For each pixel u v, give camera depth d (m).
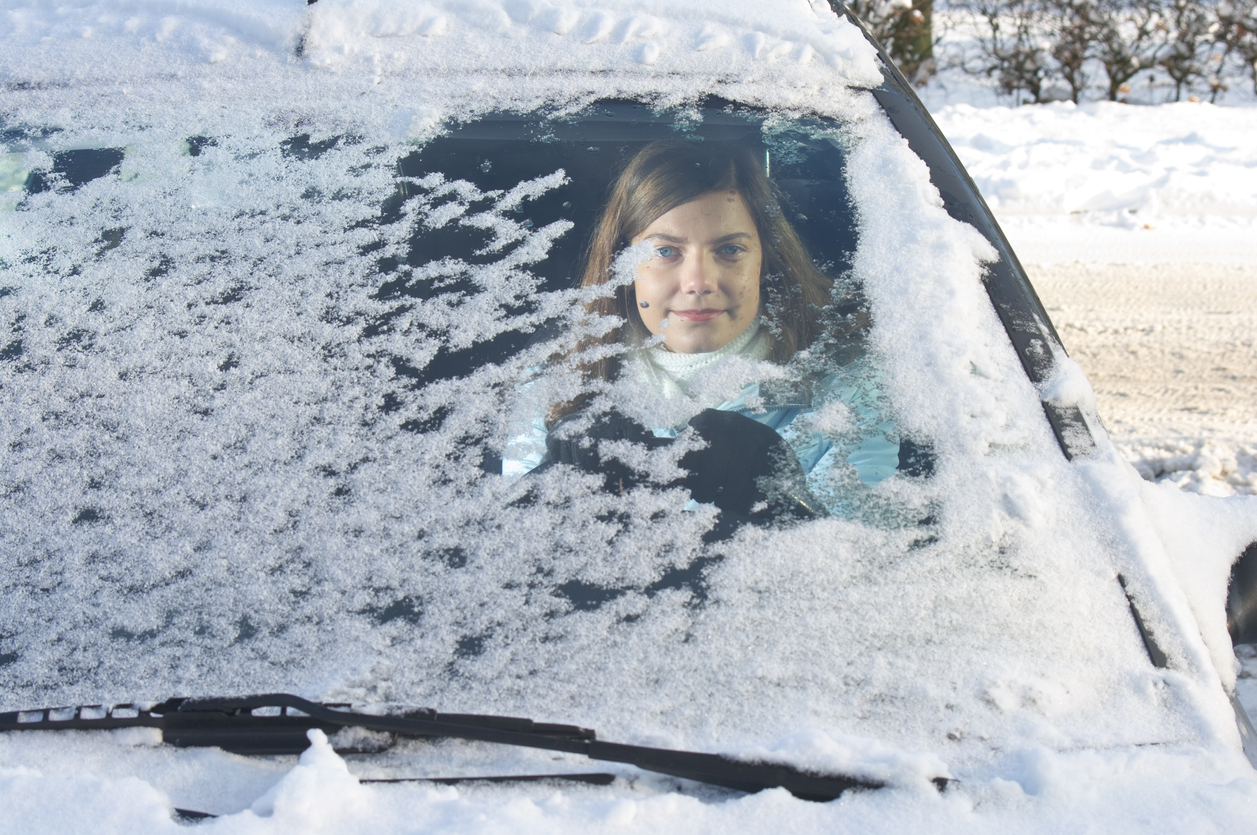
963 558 1.31
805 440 1.43
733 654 1.23
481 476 1.39
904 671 1.21
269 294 1.56
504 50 1.82
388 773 1.14
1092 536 1.33
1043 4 12.34
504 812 1.06
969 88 12.75
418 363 1.50
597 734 1.16
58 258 1.61
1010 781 1.11
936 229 1.61
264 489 1.37
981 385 1.46
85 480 1.39
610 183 1.67
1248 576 1.46
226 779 1.14
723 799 1.11
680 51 1.82
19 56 1.85
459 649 1.24
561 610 1.27
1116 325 5.60
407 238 1.63
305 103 1.76
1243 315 5.71
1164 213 7.61
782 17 1.89
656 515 1.36
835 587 1.29
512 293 1.57
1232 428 4.25
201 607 1.28
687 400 1.47
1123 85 12.31
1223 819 1.06
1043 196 7.80
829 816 1.07
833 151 1.72
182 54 1.83
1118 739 1.17
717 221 1.63
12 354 1.51
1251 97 12.29
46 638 1.26
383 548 1.32
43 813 1.06
